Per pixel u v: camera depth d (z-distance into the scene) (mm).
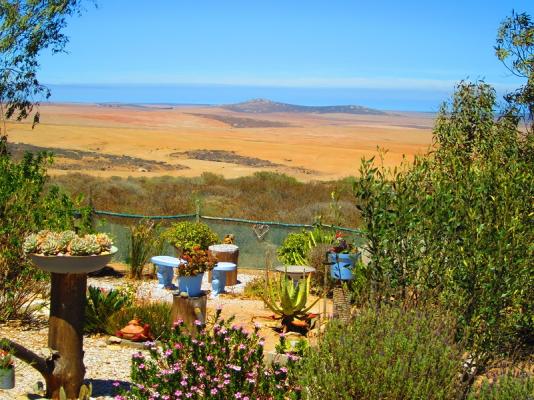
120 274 15703
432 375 5605
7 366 7031
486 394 5941
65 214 10828
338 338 5961
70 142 81000
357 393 5574
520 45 11391
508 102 11750
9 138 78000
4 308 10023
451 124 11742
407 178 8547
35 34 19891
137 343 9328
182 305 9758
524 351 8195
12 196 10109
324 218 24000
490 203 7922
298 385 6215
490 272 7527
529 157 10375
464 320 7367
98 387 7539
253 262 17562
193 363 6230
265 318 11055
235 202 35562
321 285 13531
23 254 9984
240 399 6023
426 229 7973
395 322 6148
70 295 6906
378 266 8117
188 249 15438
